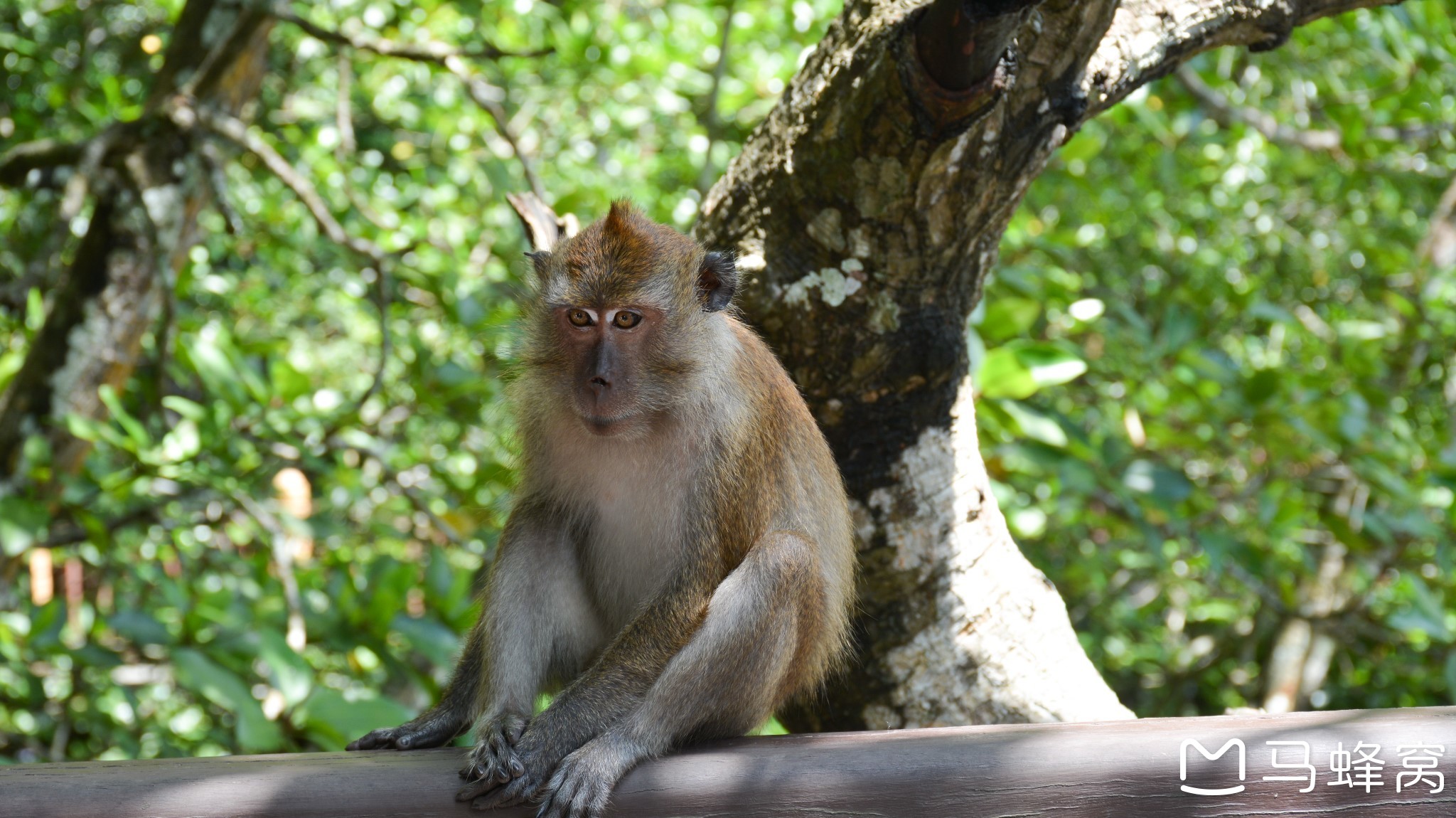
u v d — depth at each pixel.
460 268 8.55
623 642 3.63
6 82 10.77
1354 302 11.34
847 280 4.23
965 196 4.02
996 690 4.60
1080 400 9.44
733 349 4.01
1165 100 8.92
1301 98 9.21
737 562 3.81
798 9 8.39
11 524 6.04
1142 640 12.95
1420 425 9.80
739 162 4.44
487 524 7.72
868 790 3.10
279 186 9.77
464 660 4.01
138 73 10.05
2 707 8.56
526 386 4.12
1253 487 8.54
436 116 10.73
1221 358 7.77
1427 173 10.18
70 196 6.68
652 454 4.01
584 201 7.56
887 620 4.63
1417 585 7.41
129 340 7.27
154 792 2.95
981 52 3.46
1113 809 3.05
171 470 6.30
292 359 12.05
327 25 9.52
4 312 8.40
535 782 3.32
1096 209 10.30
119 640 8.43
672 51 9.72
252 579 8.64
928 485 4.55
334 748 5.16
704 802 3.17
